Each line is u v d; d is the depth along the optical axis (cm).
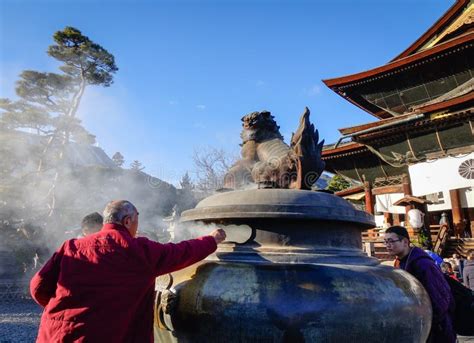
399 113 2069
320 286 163
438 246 1252
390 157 1580
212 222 217
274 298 159
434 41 2186
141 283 165
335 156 1809
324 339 155
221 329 163
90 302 159
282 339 155
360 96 2186
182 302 179
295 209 191
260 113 283
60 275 167
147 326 171
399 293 177
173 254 169
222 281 172
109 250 166
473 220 1805
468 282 628
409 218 1222
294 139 234
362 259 202
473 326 253
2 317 1016
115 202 193
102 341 155
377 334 162
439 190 1398
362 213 219
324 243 198
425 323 187
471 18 1950
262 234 198
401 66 1888
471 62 1762
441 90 1903
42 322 169
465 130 1359
